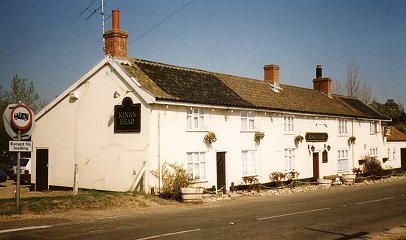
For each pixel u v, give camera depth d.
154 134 21.41
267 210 17.38
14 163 39.56
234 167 26.31
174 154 22.36
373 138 42.50
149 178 21.02
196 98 23.72
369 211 17.06
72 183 24.64
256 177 27.98
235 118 26.64
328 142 35.94
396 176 40.50
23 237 10.98
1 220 13.66
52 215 14.98
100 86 23.58
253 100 28.91
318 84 42.19
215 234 11.67
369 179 36.50
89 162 23.81
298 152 32.34
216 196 22.52
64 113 25.33
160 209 17.73
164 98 21.36
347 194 25.17
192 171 23.42
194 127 23.84
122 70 22.34
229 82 30.14
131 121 21.89
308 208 18.06
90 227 12.67
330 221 14.38
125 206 17.80
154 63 25.70
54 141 25.75
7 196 22.11
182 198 20.28
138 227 12.73
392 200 21.31
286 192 26.75
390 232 12.45
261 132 28.20
